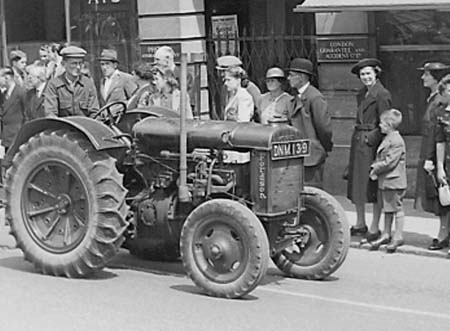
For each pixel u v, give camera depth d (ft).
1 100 48.49
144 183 34.01
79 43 55.88
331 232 33.12
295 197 32.32
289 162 32.04
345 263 36.29
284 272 33.88
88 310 29.27
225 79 39.24
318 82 48.78
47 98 39.24
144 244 34.27
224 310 29.43
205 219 30.83
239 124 32.48
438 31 46.37
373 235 39.09
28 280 32.96
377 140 39.19
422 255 37.63
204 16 53.06
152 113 35.27
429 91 46.57
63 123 33.68
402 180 38.09
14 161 34.22
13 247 38.32
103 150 32.91
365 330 27.63
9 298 30.63
